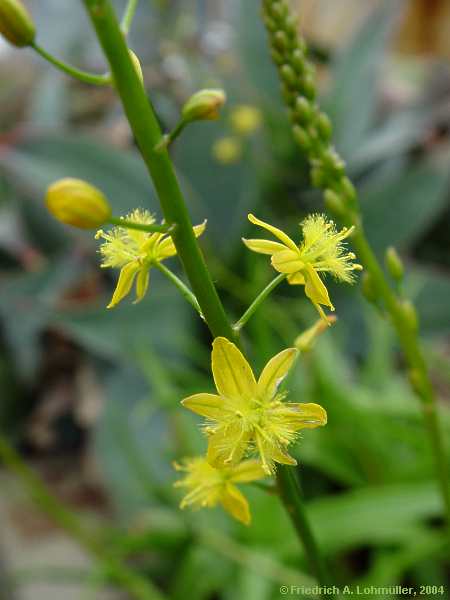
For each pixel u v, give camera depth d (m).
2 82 0.38
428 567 0.15
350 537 0.15
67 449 0.26
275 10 0.10
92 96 0.36
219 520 0.17
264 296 0.07
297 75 0.10
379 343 0.20
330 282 0.24
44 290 0.25
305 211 0.28
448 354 0.24
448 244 0.28
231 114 0.27
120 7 0.33
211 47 0.35
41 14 0.34
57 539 0.21
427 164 0.25
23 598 0.19
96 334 0.23
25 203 0.27
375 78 0.27
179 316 0.24
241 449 0.07
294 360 0.07
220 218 0.25
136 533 0.17
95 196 0.06
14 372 0.26
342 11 0.39
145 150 0.06
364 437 0.18
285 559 0.16
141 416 0.21
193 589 0.16
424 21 0.38
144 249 0.07
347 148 0.27
